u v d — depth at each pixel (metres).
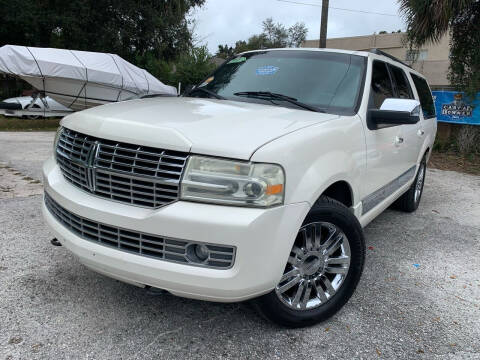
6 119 15.39
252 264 2.13
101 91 15.79
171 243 2.16
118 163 2.27
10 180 6.10
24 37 22.95
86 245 2.39
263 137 2.26
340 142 2.74
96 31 22.97
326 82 3.38
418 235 4.69
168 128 2.23
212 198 2.11
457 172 9.01
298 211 2.27
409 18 9.95
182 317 2.75
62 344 2.41
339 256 2.78
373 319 2.87
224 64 4.15
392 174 3.91
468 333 2.76
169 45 25.38
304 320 2.64
